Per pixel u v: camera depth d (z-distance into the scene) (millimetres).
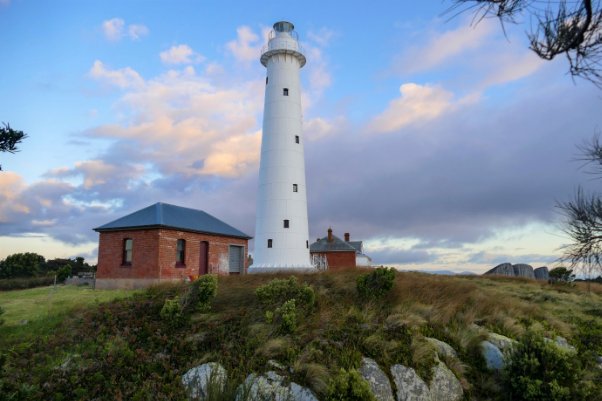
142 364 10500
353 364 10484
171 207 26797
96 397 9289
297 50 29000
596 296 22469
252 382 9625
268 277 18766
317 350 10914
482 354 12086
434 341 12125
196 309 13391
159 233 22984
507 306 16141
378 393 9977
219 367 10188
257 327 12141
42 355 10875
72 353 11016
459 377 11172
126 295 17547
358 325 12516
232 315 13117
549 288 24469
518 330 13867
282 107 28156
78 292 21344
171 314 12680
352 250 41969
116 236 24484
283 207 26688
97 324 12812
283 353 10789
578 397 10344
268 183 27250
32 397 9070
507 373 11102
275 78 28734
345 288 16031
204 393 9383
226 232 28672
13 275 42812
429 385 10586
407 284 16578
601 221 9172
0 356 9266
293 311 12258
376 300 14727
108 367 10281
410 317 13070
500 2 4500
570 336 14734
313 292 13797
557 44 4543
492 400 10750
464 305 15375
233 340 11547
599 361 12930
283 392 9461
